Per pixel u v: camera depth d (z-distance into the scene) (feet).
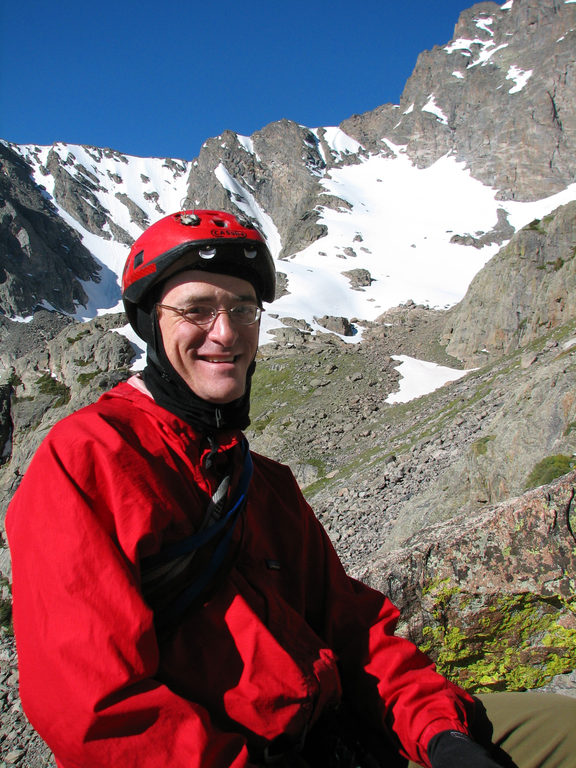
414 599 17.57
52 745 6.25
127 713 6.07
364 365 261.44
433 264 522.47
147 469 7.06
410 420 171.94
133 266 8.21
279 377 262.47
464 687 17.62
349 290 440.86
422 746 7.84
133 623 6.23
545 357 123.44
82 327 328.70
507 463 58.29
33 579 6.42
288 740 7.25
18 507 6.93
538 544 17.29
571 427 46.57
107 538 6.45
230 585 7.64
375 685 8.66
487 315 257.14
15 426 292.40
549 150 638.12
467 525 18.76
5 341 490.90
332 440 189.98
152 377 8.10
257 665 7.18
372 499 101.71
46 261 592.60
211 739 6.35
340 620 9.30
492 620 17.30
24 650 6.37
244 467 8.39
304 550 9.16
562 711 8.59
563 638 16.84
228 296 8.00
